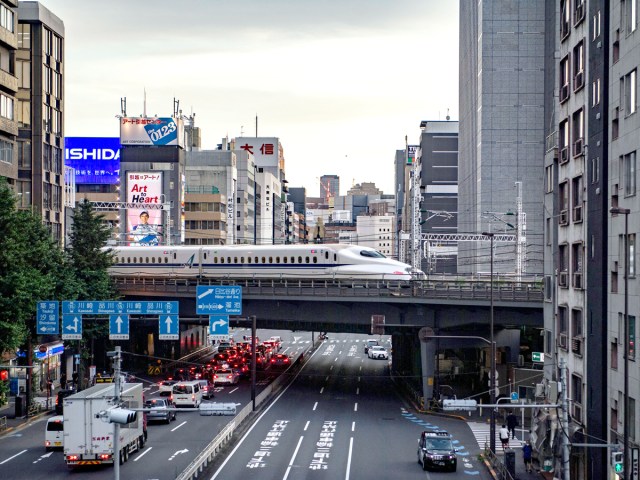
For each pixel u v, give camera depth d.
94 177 184.75
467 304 68.50
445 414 67.94
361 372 101.06
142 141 147.50
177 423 62.66
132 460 47.31
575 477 46.66
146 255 99.88
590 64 44.69
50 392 71.94
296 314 79.56
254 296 78.69
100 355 91.88
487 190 139.25
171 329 58.78
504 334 78.31
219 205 164.75
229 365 98.69
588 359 44.72
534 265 136.50
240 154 197.50
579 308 46.78
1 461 47.28
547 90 67.75
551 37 69.19
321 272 92.38
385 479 44.03
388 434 58.31
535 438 47.31
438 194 197.38
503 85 139.50
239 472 45.09
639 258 37.34
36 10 91.25
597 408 42.97
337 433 58.31
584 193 46.50
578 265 48.06
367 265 91.19
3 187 56.53
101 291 81.31
